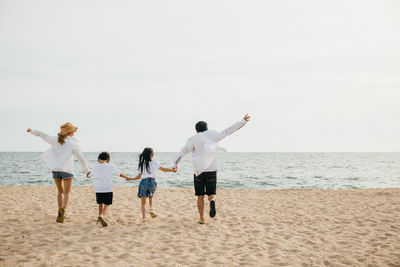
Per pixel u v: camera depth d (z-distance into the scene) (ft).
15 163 153.79
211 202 16.72
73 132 17.61
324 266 11.02
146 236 14.98
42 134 16.97
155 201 27.53
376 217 20.11
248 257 11.93
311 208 24.06
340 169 116.47
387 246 13.61
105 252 12.31
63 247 13.00
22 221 17.95
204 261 11.37
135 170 104.94
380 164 165.99
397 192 33.58
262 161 212.84
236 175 84.23
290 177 77.71
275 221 19.06
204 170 16.69
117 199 28.53
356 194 32.78
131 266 10.76
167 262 11.28
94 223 17.80
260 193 34.47
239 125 16.87
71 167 17.26
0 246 12.97
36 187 39.70
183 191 35.73
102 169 17.21
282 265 11.17
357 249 13.24
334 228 17.13
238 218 19.79
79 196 30.12
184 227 17.07
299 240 14.65
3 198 28.25
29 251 12.33
